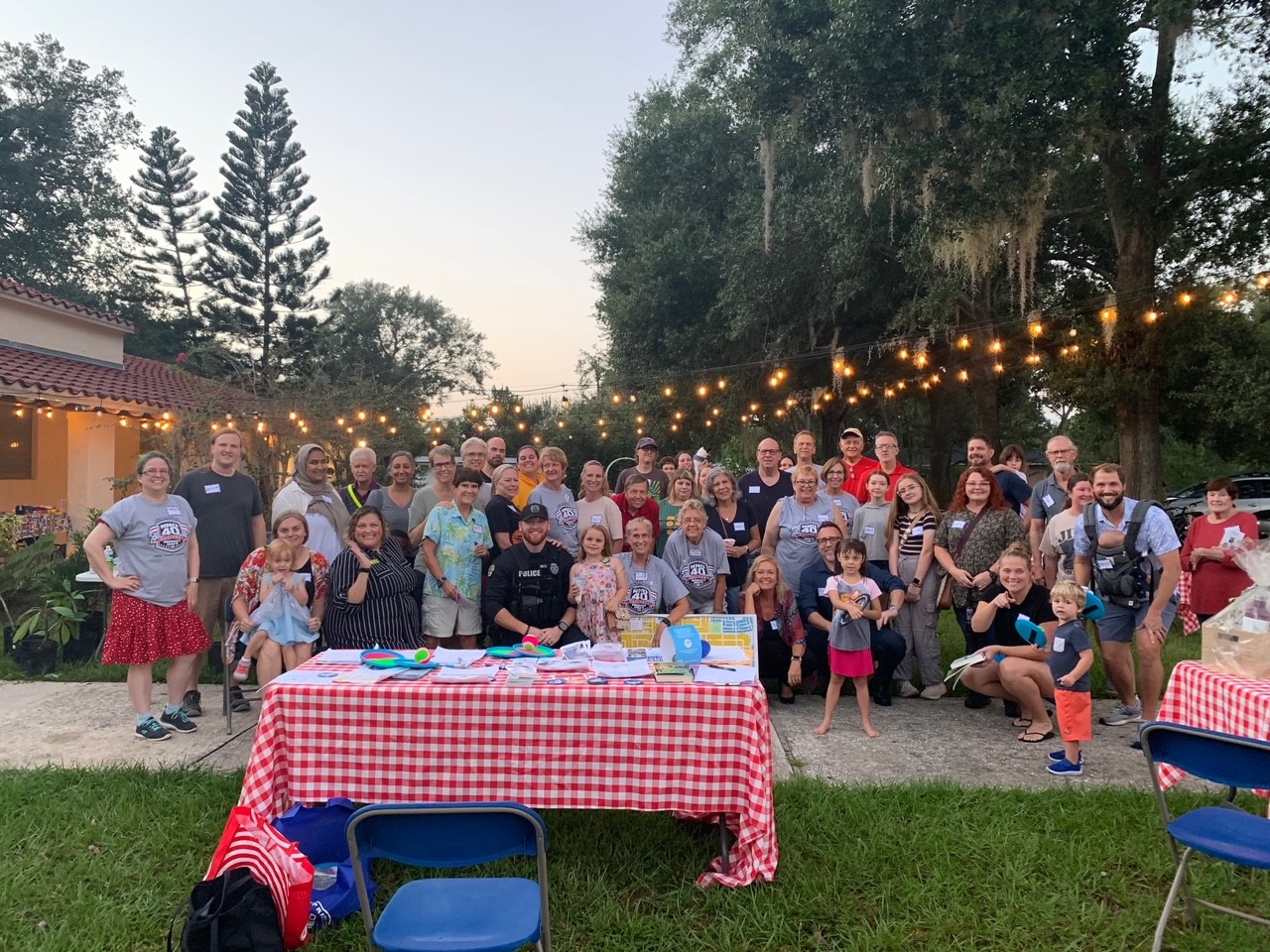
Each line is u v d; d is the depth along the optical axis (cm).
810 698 612
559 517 607
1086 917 307
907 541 612
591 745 331
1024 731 528
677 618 488
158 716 547
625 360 2109
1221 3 1098
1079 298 1600
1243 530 569
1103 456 2864
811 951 292
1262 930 300
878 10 1080
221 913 226
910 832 374
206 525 559
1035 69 1010
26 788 411
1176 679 379
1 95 3086
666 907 318
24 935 295
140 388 1486
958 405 2745
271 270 3322
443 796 334
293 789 337
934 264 1290
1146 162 1214
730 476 648
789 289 1658
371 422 1518
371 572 491
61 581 703
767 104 1229
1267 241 1305
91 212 3234
